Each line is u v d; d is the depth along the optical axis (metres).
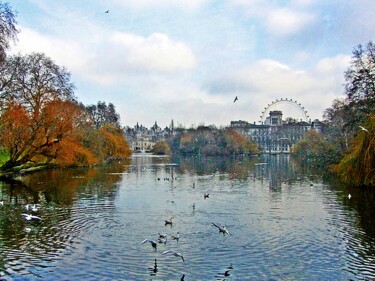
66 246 28.52
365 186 56.09
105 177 78.81
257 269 24.28
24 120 69.00
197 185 65.88
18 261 25.42
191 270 24.03
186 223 35.72
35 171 86.31
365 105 69.19
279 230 33.22
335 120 101.31
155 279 22.69
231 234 31.91
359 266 24.78
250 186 64.50
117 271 23.83
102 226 34.47
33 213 39.62
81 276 23.06
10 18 49.09
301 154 174.62
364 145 54.75
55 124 76.00
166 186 64.12
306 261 25.69
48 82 77.56
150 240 28.30
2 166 74.81
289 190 58.22
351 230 33.12
